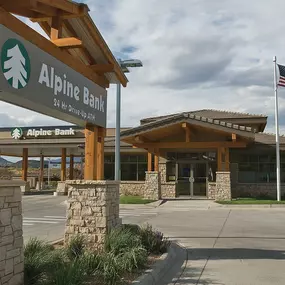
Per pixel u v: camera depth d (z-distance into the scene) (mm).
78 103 7922
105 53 8859
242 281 7012
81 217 8797
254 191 29906
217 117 33250
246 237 12336
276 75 26281
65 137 36062
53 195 34812
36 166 87625
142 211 21625
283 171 30328
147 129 25828
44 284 5301
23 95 5852
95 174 9156
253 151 30266
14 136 36875
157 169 27703
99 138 9617
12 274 5164
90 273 6047
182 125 25578
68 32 8188
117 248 7434
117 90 20359
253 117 32562
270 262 8664
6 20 5492
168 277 7250
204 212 20906
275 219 17484
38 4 6648
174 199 27828
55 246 8930
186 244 11055
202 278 7215
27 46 6000
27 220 17203
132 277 6391
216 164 29125
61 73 7160
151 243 8641
